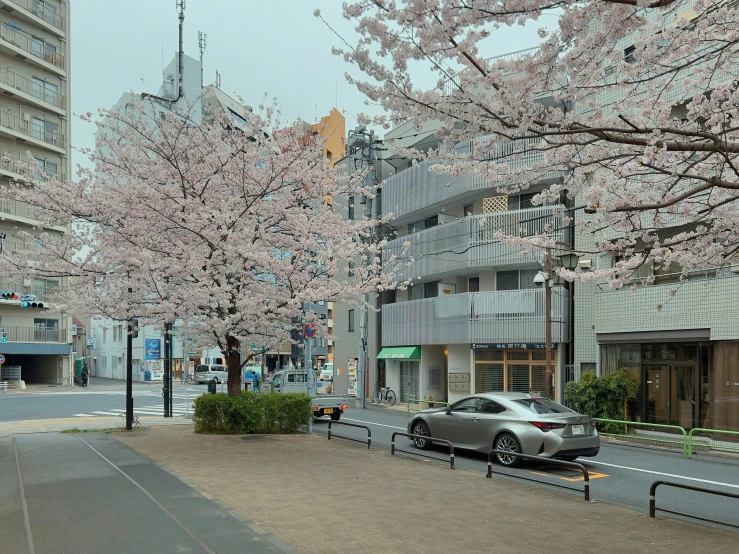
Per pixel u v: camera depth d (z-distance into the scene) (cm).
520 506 801
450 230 2498
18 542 595
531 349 2323
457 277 2705
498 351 2422
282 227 1464
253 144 1364
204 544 591
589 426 1180
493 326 2333
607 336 1911
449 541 637
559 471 1146
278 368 5891
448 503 809
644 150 592
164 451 1208
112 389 4316
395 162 3045
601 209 673
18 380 4225
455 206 2658
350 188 1543
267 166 1366
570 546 629
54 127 4222
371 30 563
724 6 623
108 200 1319
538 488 920
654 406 1778
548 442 1131
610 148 675
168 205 1262
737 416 1499
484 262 2336
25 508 725
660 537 665
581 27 517
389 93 606
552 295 2205
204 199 1397
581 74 593
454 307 2473
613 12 499
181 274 1289
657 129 550
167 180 1366
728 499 938
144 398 3347
